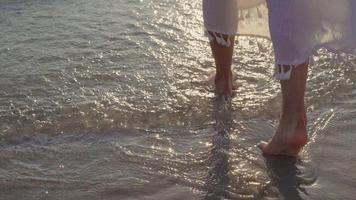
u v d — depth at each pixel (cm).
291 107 199
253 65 276
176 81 261
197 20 342
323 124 223
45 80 262
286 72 198
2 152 206
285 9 193
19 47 301
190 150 207
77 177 192
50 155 205
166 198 179
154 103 241
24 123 225
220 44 245
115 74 268
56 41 309
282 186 186
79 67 276
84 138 216
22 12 358
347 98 243
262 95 247
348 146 208
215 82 253
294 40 196
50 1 381
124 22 338
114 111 234
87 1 380
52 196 182
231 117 230
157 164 198
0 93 249
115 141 213
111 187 186
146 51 295
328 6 195
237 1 238
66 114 232
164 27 329
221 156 203
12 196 182
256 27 244
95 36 315
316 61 276
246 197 180
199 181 189
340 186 185
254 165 198
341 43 201
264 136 217
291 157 202
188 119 229
